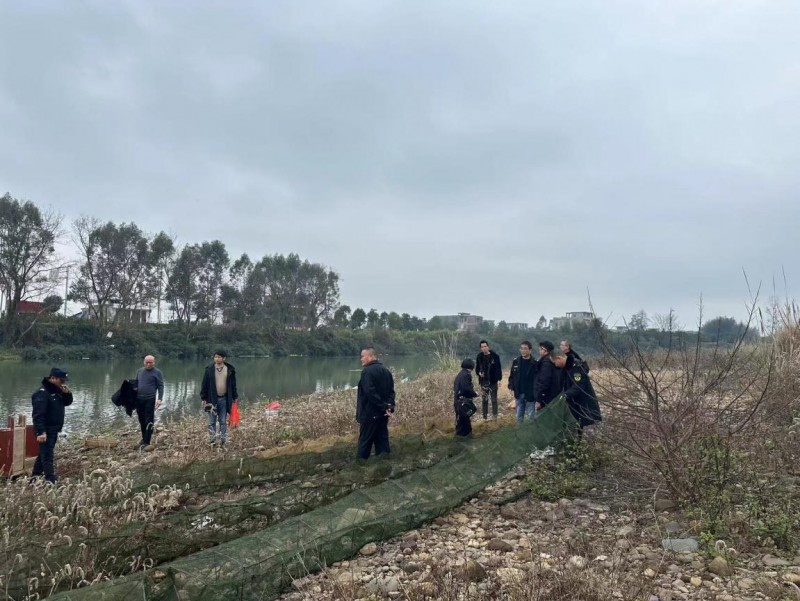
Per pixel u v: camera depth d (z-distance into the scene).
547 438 7.68
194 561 4.65
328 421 13.46
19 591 4.64
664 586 4.40
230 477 8.02
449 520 6.27
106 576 4.96
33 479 8.29
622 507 6.24
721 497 5.55
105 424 17.17
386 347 69.62
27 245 46.00
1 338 45.88
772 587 4.22
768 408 7.12
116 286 52.31
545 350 8.88
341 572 5.06
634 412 6.59
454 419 11.63
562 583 4.11
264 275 70.12
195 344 56.50
